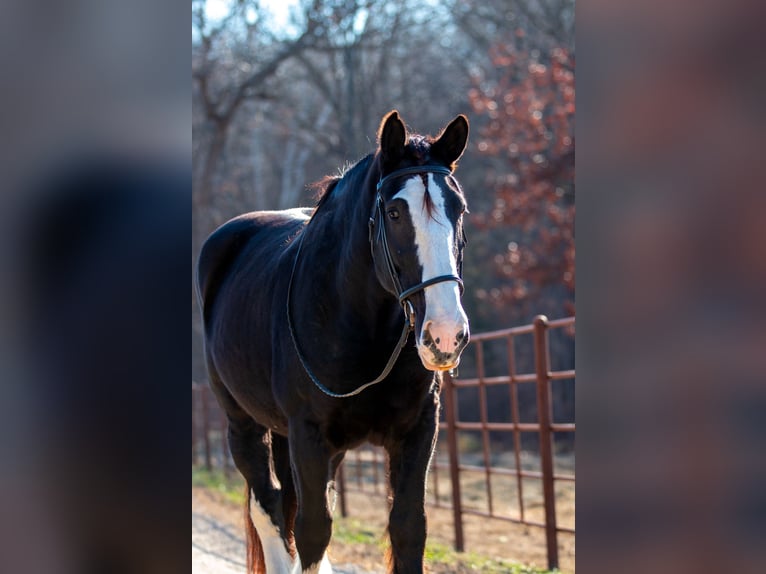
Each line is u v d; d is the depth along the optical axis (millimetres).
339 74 41250
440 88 42031
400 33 40375
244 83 32031
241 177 43156
